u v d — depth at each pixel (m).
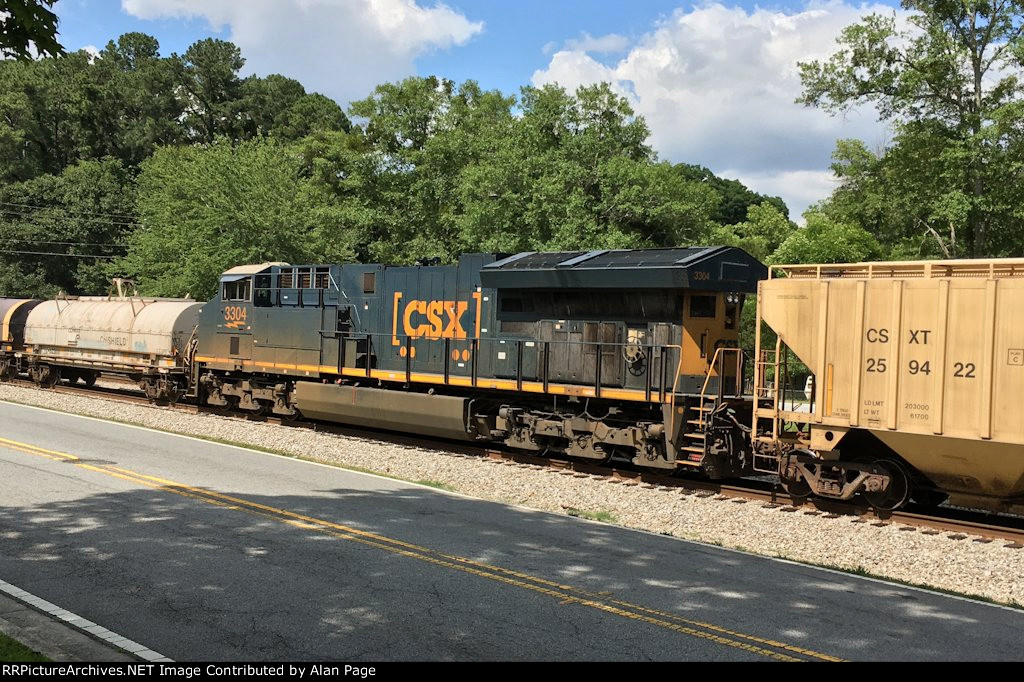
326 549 9.74
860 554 10.54
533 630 7.31
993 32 28.28
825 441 12.72
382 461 16.48
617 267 15.29
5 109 78.19
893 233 38.28
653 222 36.66
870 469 12.45
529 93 40.03
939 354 11.40
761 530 11.70
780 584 8.96
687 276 14.36
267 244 38.09
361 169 45.44
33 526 10.35
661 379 14.88
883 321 12.03
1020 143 26.77
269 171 39.12
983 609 8.38
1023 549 10.73
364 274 20.34
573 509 12.83
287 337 21.73
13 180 77.75
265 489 13.20
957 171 27.72
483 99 54.50
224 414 23.97
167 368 25.23
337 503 12.34
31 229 64.31
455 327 18.36
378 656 6.62
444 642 6.97
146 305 27.62
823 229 35.41
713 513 12.60
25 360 31.80
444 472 15.50
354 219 44.00
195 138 93.88
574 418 16.16
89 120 86.25
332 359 20.55
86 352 28.73
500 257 17.98
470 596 8.20
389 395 19.16
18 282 64.06
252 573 8.74
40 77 82.00
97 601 7.76
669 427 14.78
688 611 7.93
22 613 7.32
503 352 17.44
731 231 51.75
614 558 9.77
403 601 8.00
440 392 18.98
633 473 15.84
